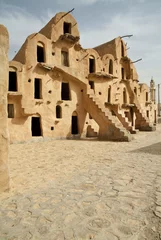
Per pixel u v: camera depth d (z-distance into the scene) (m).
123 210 4.59
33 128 22.95
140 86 36.97
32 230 3.88
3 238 3.63
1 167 5.67
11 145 16.30
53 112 20.11
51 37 20.42
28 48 18.42
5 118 5.56
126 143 16.75
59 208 4.78
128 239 3.52
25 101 17.50
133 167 8.39
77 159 10.50
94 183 6.51
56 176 7.41
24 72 17.92
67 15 21.78
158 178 6.82
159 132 26.67
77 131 22.41
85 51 23.72
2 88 5.41
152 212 4.46
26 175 7.59
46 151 13.31
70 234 3.71
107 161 9.77
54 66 20.00
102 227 3.92
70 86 21.66
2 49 5.40
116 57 27.95
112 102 26.56
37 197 5.42
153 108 42.62
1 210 4.70
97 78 24.80
